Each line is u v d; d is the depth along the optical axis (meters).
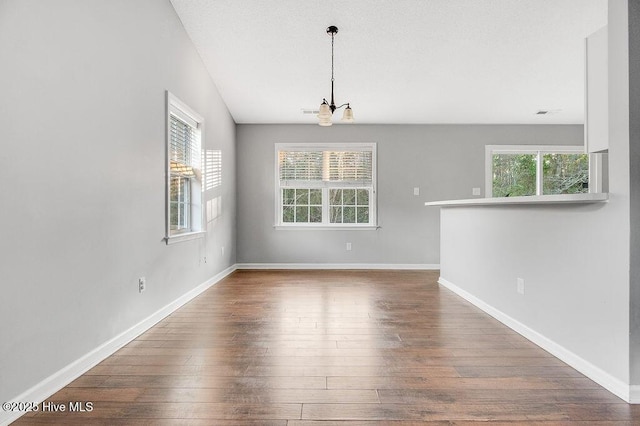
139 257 2.68
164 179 3.12
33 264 1.69
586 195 1.81
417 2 3.37
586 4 3.35
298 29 3.69
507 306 2.83
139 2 2.70
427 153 5.81
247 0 3.33
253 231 5.80
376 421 1.54
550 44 3.88
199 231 4.03
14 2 1.58
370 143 5.80
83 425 1.51
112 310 2.32
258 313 3.18
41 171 1.73
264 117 5.57
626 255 1.69
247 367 2.06
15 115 1.58
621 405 1.65
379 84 4.66
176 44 3.41
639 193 1.67
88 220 2.09
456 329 2.73
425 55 4.09
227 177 5.23
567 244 2.11
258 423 1.52
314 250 5.80
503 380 1.90
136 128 2.65
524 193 5.89
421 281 4.70
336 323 2.88
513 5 3.38
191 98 3.81
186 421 1.54
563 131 5.84
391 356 2.22
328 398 1.72
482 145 5.82
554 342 2.24
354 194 5.89
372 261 5.80
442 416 1.57
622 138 1.71
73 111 1.96
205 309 3.32
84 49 2.05
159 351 2.32
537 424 1.51
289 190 5.90
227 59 4.14
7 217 1.55
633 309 1.68
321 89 4.77
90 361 2.07
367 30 3.71
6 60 1.54
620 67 1.71
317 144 5.80
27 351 1.65
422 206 5.80
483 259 3.26
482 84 4.65
